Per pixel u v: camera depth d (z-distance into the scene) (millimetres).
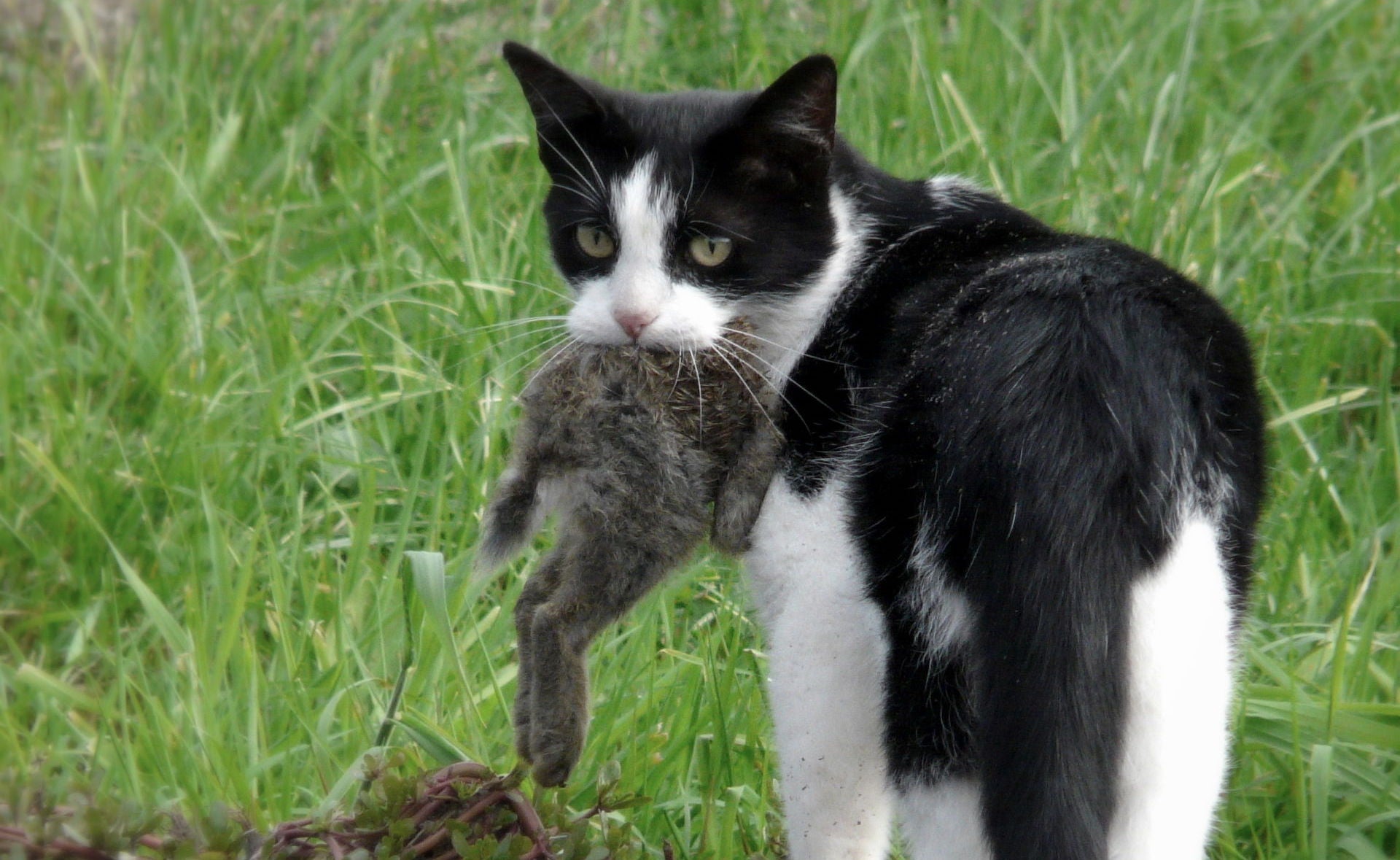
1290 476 7070
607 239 5309
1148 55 9656
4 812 4195
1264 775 5730
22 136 9570
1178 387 4309
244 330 7957
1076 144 8914
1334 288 8344
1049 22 9906
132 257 8391
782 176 5152
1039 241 5082
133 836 4160
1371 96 9977
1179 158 9398
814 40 10078
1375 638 6199
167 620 6016
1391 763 5832
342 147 9289
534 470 4641
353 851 4184
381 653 6113
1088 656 3998
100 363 7695
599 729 5699
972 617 4199
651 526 4539
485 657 5961
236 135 9445
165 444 7199
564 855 4379
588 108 5223
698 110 5301
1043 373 4234
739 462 4695
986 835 4055
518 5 10359
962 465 4227
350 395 7949
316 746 5430
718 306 5129
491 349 7355
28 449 6848
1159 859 4297
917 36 9648
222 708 5812
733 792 5430
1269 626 6293
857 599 4566
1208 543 4328
